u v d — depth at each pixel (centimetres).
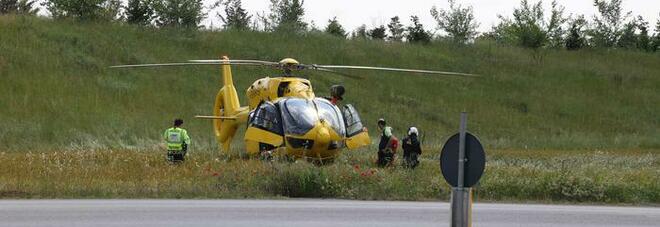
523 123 4700
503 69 5653
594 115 5044
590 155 2998
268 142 2170
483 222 1314
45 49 4219
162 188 1666
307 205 1499
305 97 2255
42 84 3806
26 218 1252
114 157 2267
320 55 5253
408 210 1446
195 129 3575
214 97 4241
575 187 1734
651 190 1755
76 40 4453
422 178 1805
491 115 4738
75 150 2672
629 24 7038
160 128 3528
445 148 829
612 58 6450
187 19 5284
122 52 4488
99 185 1673
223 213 1348
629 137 4334
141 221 1234
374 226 1234
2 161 2083
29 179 1744
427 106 4691
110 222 1219
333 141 2147
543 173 1867
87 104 3675
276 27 5641
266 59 4981
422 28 6194
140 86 4084
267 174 1769
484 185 1736
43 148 2948
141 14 5219
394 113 4469
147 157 2280
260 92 2381
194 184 1711
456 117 4612
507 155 2966
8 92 3641
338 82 4838
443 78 5247
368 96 4678
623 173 1962
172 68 4466
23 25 4447
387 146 2228
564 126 4778
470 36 6222
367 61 5331
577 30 6656
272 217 1310
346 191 1705
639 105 5359
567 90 5431
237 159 2297
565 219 1375
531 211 1480
